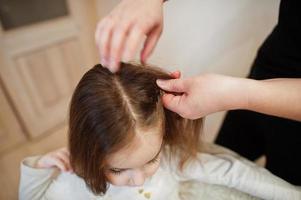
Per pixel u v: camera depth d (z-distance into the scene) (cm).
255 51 91
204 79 43
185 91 45
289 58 61
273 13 80
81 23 161
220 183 71
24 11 133
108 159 45
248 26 88
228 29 94
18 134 151
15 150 150
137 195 64
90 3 161
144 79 47
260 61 69
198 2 96
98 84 43
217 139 88
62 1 147
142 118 44
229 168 70
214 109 44
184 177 73
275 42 63
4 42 127
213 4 93
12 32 129
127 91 44
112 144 42
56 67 156
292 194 63
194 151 66
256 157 88
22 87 142
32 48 140
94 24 169
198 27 101
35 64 144
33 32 137
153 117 46
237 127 80
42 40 143
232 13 90
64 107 170
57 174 64
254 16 85
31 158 64
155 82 48
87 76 46
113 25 41
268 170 75
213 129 118
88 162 47
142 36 44
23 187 62
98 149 43
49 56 150
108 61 42
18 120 148
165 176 69
